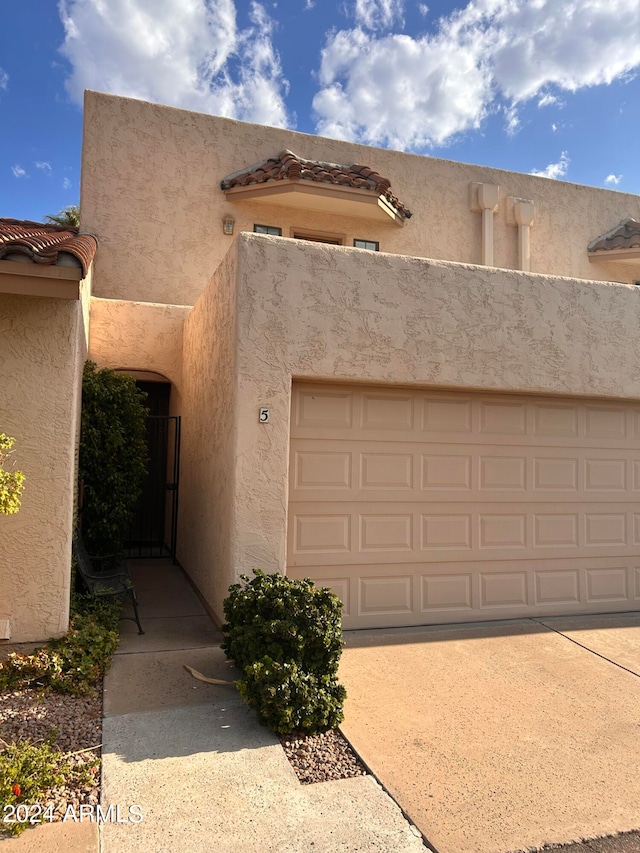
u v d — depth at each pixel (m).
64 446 5.83
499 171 13.36
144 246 10.89
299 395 7.00
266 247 6.63
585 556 8.18
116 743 4.36
